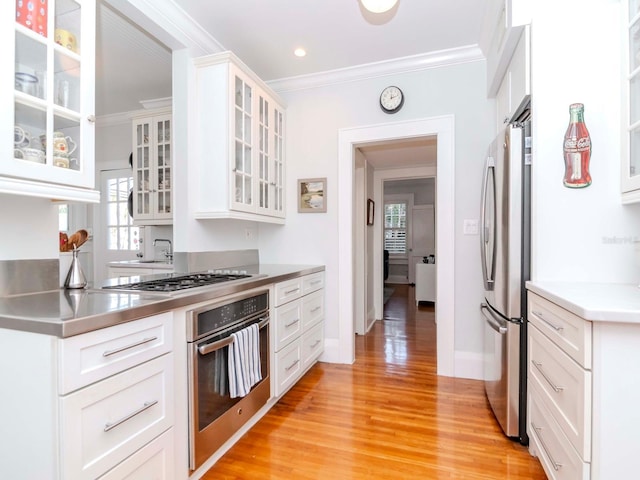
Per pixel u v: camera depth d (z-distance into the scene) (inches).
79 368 41.6
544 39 69.3
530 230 72.9
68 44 54.7
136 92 142.5
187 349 60.1
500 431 79.5
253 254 129.3
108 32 100.7
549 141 69.3
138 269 136.7
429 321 187.5
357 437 77.2
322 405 92.2
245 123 101.3
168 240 157.6
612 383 43.7
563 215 68.7
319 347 119.6
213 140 93.5
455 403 93.2
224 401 69.0
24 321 41.3
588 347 44.5
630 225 65.8
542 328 61.1
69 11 55.6
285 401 94.6
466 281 110.7
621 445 43.6
